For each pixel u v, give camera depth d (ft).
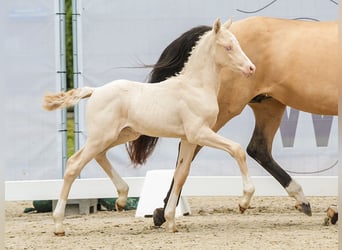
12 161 43.93
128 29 44.06
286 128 45.14
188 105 34.06
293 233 34.60
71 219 42.60
